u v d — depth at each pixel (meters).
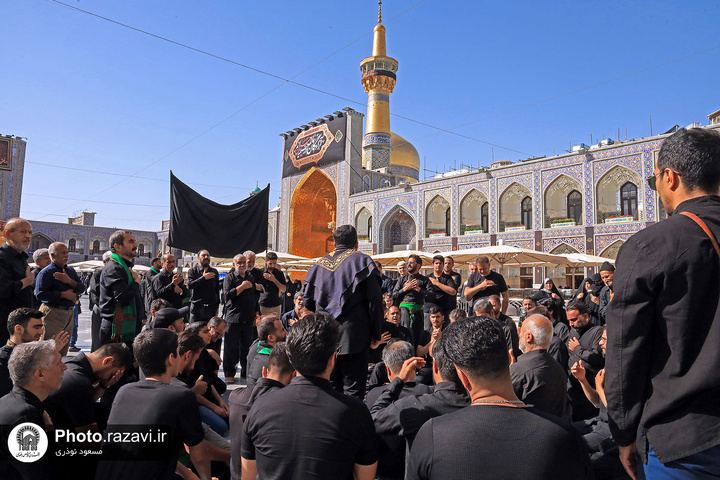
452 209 23.73
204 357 4.61
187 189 7.66
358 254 3.48
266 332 4.27
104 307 4.87
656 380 1.54
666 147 1.79
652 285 1.55
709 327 1.45
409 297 6.52
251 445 2.15
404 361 3.24
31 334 3.53
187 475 2.92
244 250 8.11
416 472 1.56
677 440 1.44
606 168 18.73
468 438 1.47
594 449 3.21
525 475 1.41
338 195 28.22
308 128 30.72
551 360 3.38
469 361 1.62
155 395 2.59
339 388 3.46
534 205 20.83
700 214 1.59
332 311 3.32
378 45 31.78
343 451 2.00
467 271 23.42
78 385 2.99
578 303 5.55
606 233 18.61
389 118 31.88
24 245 4.61
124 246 5.01
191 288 6.70
